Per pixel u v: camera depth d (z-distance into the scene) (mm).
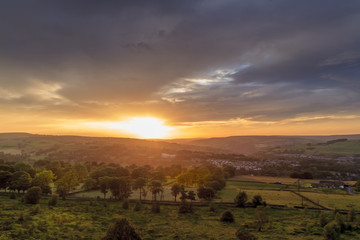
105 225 59375
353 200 108000
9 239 41312
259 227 63500
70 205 83625
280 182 162375
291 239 54469
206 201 105875
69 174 118250
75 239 46094
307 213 84812
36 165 197500
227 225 67312
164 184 155500
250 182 163000
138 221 67750
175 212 84188
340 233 60469
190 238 53969
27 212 63781
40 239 43406
